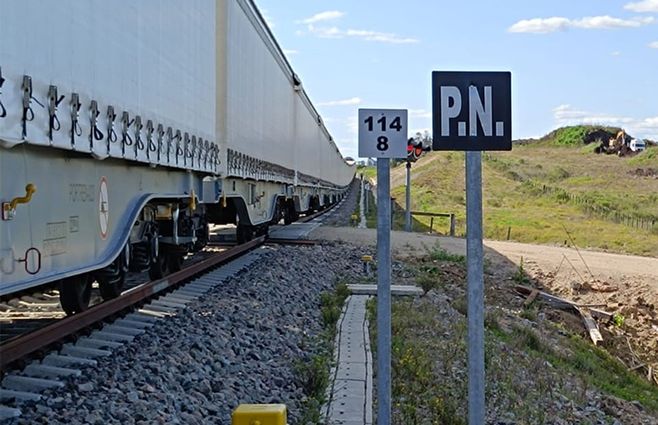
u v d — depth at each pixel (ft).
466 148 16.76
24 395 22.59
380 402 18.78
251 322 39.65
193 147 44.86
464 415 31.07
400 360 35.50
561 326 67.92
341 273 69.56
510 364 43.98
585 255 94.58
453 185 281.74
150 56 35.12
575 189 259.60
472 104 16.79
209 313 39.75
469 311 16.80
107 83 28.73
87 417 21.67
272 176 84.84
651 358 68.44
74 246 27.25
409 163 113.09
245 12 63.26
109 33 28.94
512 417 33.88
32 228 23.52
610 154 376.68
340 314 47.11
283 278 57.67
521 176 298.76
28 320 34.96
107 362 27.48
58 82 23.67
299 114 117.39
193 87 44.88
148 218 41.47
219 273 55.62
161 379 26.71
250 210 73.41
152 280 46.98
